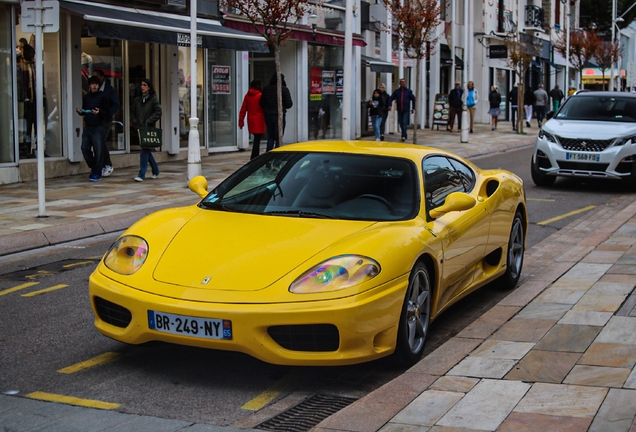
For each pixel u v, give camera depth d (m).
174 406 4.53
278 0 16.73
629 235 9.55
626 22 69.75
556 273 7.69
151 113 14.96
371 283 4.66
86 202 12.19
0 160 14.46
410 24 24.30
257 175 6.03
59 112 15.78
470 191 6.57
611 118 15.05
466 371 4.78
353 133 27.52
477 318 6.21
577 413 4.04
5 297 7.03
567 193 14.48
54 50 15.59
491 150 24.48
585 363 4.85
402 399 4.38
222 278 4.69
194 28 14.34
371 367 5.20
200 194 6.18
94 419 4.30
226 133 21.52
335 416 4.14
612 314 5.98
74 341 5.75
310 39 23.66
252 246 4.97
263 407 4.54
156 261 4.96
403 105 26.38
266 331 4.51
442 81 38.25
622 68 68.62
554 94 41.59
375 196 5.61
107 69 17.17
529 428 3.88
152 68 18.45
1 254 8.92
